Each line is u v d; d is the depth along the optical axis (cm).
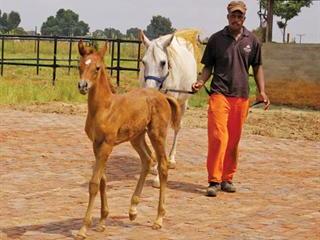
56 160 1053
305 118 1761
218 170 847
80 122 1478
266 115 1795
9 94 1827
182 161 1093
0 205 764
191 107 1883
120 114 634
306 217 760
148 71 881
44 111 1652
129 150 1160
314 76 2028
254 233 683
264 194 878
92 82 611
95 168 630
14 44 4069
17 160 1038
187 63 983
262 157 1170
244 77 843
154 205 786
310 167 1098
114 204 784
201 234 672
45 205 771
